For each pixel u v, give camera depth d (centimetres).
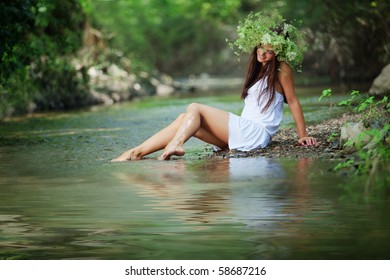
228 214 632
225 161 886
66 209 667
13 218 640
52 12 2075
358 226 591
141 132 1255
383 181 734
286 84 963
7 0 1343
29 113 1720
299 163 842
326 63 2450
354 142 871
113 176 820
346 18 2238
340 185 723
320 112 1373
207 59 3816
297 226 594
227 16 3944
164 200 690
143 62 2738
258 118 968
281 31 971
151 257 534
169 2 3978
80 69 2055
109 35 2519
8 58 1421
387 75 1545
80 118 1558
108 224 615
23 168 898
